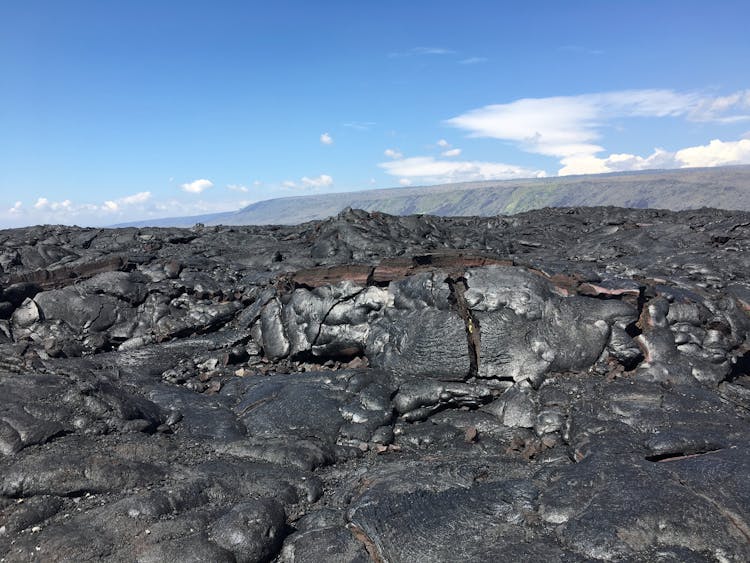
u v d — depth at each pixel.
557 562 7.70
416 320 16.30
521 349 15.35
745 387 15.08
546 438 12.65
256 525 8.75
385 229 29.88
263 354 18.94
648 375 14.73
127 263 22.66
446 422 14.30
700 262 24.28
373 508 9.24
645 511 8.30
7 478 9.22
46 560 7.75
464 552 8.17
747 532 7.89
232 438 12.91
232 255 29.47
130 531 8.43
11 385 11.96
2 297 18.83
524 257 30.55
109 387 12.98
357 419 13.90
